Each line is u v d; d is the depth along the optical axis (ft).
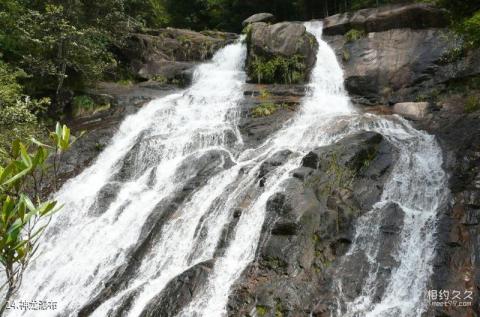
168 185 33.22
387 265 22.41
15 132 32.63
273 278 21.76
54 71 45.68
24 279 28.48
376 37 51.03
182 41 65.77
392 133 33.55
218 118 41.81
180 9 96.32
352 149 28.66
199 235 26.37
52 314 24.70
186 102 45.98
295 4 81.05
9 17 46.14
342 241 24.00
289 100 43.09
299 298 20.57
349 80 47.34
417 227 24.34
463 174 27.20
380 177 27.73
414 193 27.45
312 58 50.80
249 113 41.09
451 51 42.75
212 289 22.09
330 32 56.90
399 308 20.35
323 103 43.19
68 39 46.14
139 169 37.22
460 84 40.70
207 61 62.95
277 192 25.34
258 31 53.21
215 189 30.01
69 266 28.43
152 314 21.40
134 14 71.46
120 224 30.22
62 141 11.87
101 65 51.06
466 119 33.60
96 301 23.95
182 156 36.52
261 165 30.09
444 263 22.08
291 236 23.00
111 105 48.34
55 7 43.93
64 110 48.80
